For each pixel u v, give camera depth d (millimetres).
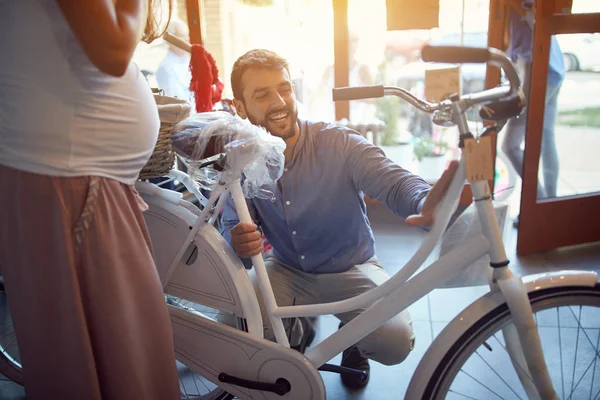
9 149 862
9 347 1536
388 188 1205
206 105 1418
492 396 1448
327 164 1283
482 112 869
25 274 907
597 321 1693
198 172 1097
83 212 876
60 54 803
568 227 2408
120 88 879
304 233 1332
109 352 933
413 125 3424
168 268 1183
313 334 1510
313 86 3494
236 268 1127
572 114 2355
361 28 3180
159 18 1129
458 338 984
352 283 1352
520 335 925
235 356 1152
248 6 3287
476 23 2941
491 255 923
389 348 1257
